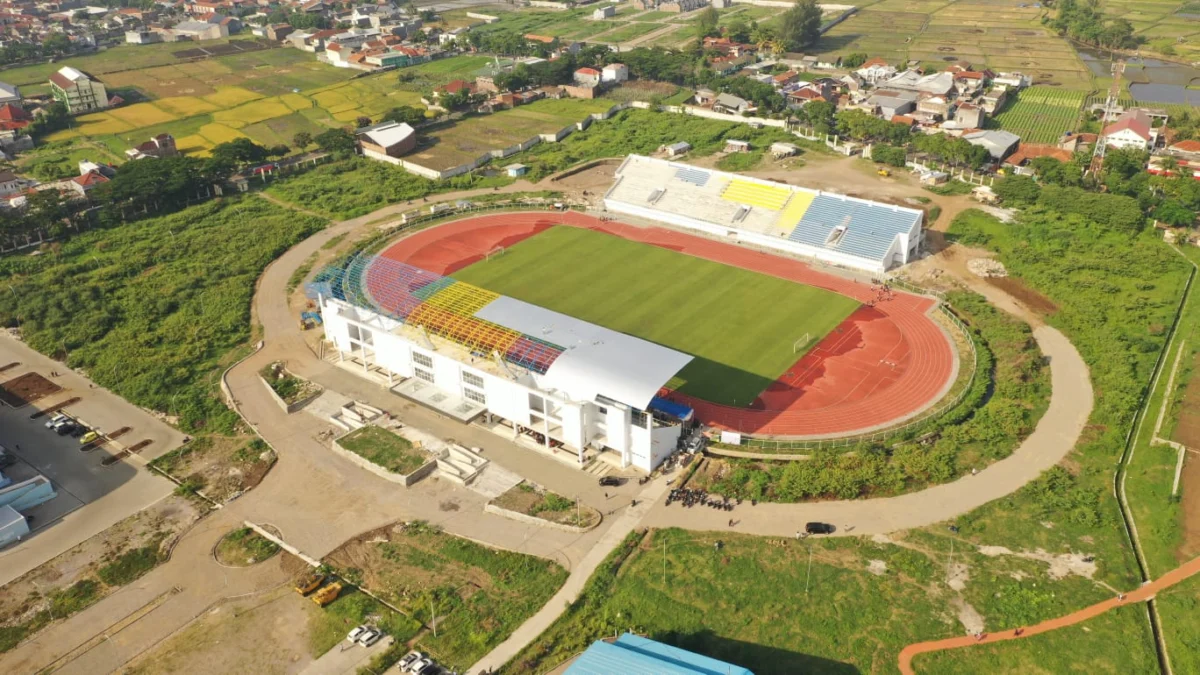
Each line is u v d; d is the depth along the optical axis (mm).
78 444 141000
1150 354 158750
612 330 159875
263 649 101500
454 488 128875
